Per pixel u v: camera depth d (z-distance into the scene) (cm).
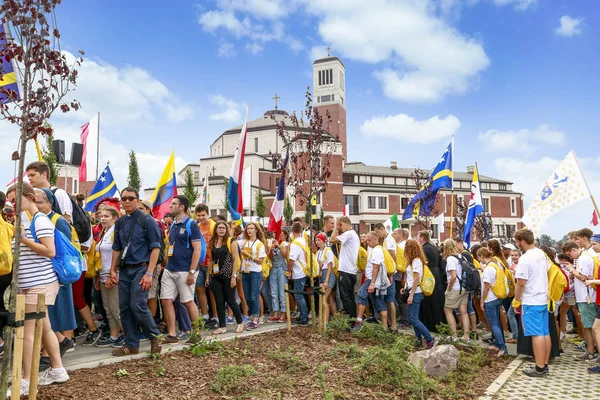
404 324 1066
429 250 1011
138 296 619
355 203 5762
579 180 1023
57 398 464
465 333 872
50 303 488
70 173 3688
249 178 1683
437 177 1581
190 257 721
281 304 1005
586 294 787
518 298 696
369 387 573
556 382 650
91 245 758
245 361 640
